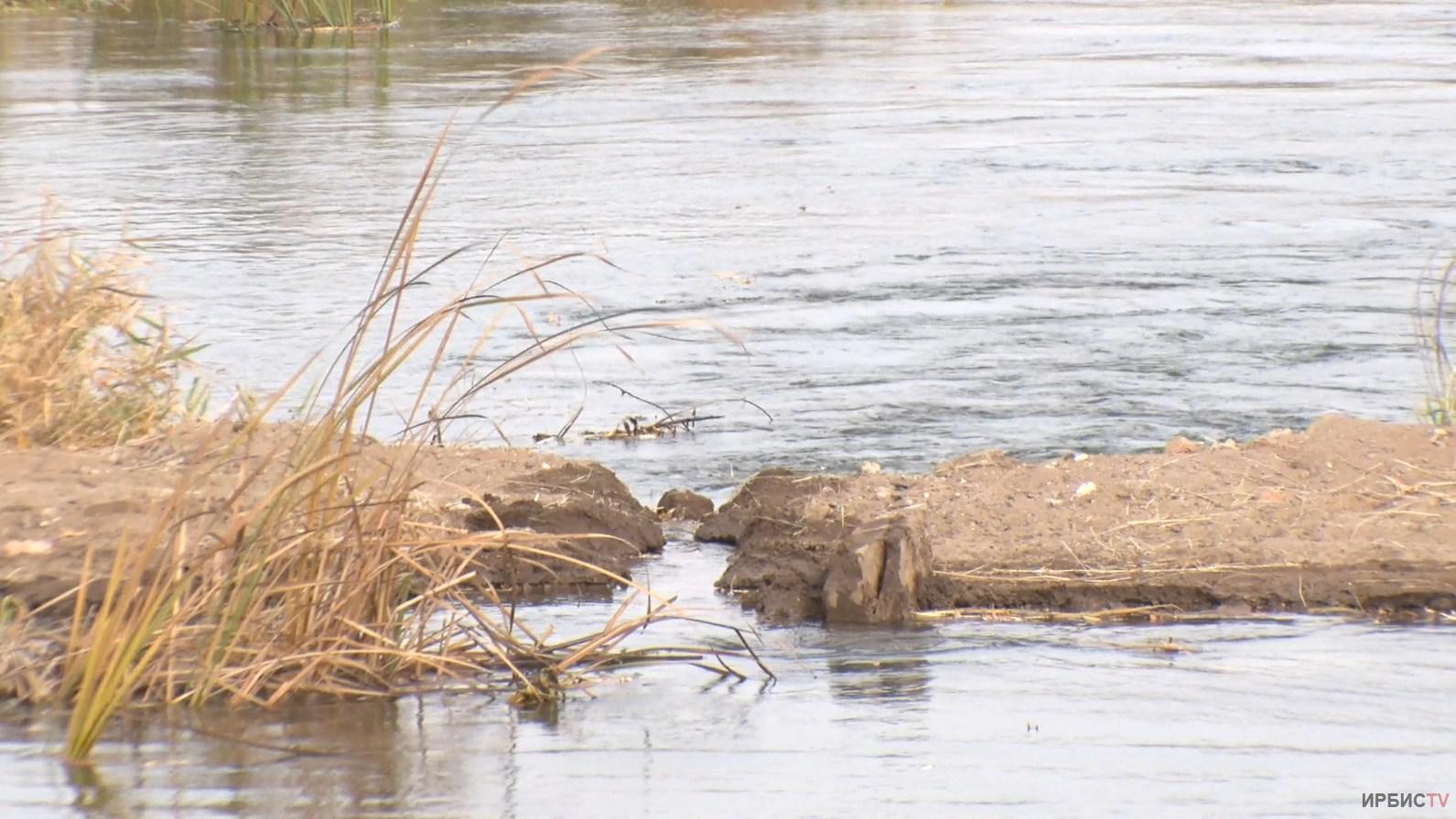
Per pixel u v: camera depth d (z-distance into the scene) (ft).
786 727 31.32
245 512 36.88
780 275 82.53
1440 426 49.65
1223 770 29.07
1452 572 39.88
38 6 226.58
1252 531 42.32
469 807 27.27
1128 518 43.34
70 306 50.21
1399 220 95.55
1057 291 79.30
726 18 232.12
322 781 28.32
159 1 228.63
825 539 41.81
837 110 144.36
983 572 40.37
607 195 104.53
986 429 57.52
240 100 147.13
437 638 35.19
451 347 68.85
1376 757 29.71
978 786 28.22
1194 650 36.06
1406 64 177.37
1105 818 26.99
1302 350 68.54
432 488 43.21
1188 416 58.90
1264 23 231.50
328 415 34.58
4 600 35.19
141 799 27.43
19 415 46.44
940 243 90.12
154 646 31.37
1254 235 92.02
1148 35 214.28
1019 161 117.39
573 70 32.73
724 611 39.40
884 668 34.91
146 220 95.09
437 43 191.21
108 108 142.31
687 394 62.39
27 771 28.63
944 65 179.93
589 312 75.10
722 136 129.39
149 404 49.26
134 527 37.99
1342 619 38.40
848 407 60.44
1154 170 113.19
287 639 33.37
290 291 78.28
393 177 110.63
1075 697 32.96
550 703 32.60
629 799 27.63
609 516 44.19
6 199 100.73
